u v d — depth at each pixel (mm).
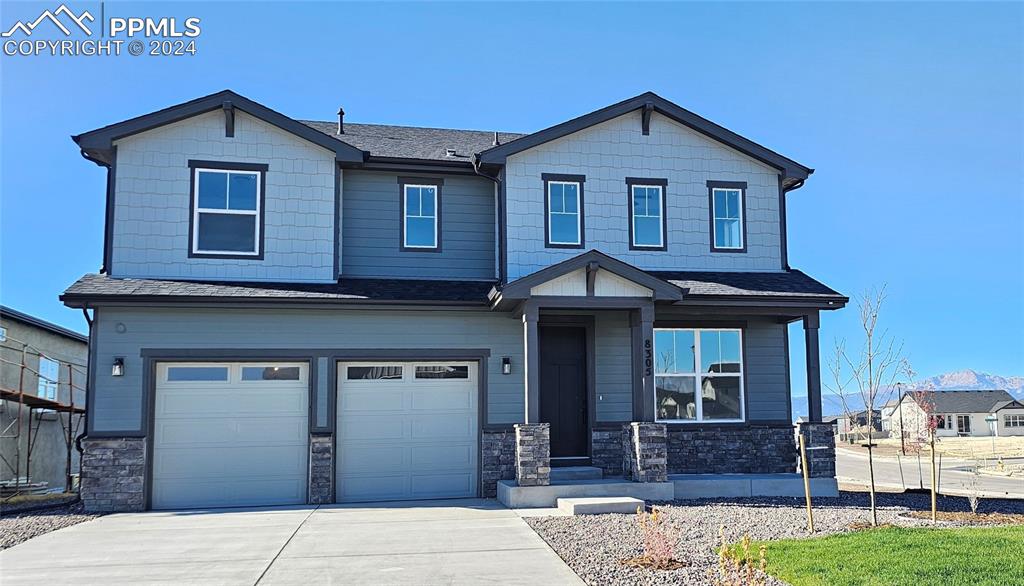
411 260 15062
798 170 16016
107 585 7578
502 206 14812
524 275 14672
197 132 14016
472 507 12500
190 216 13797
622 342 14844
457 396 14102
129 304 12703
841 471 26688
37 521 11492
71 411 16625
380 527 10625
